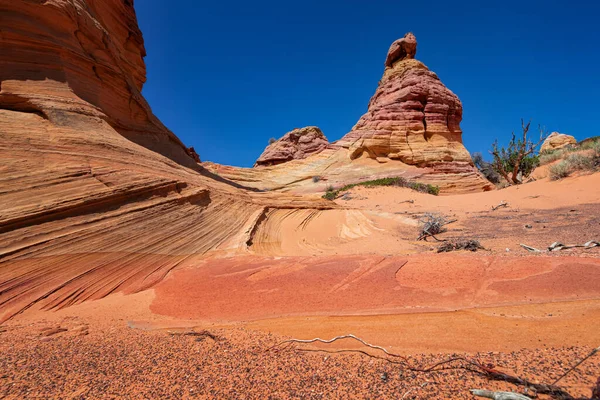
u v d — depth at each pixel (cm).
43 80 970
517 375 249
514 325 340
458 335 331
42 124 851
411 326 363
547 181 1867
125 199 805
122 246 708
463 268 503
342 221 1471
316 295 483
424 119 4234
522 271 470
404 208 1911
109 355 338
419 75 4422
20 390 266
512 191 1905
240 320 436
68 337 399
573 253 597
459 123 4531
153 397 254
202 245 885
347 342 341
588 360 259
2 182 625
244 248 900
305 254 1002
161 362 317
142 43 1958
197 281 621
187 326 431
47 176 698
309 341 351
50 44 1020
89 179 763
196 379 281
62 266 596
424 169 3866
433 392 240
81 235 660
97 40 1257
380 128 4281
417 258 587
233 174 4641
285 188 4378
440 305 411
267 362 308
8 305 499
